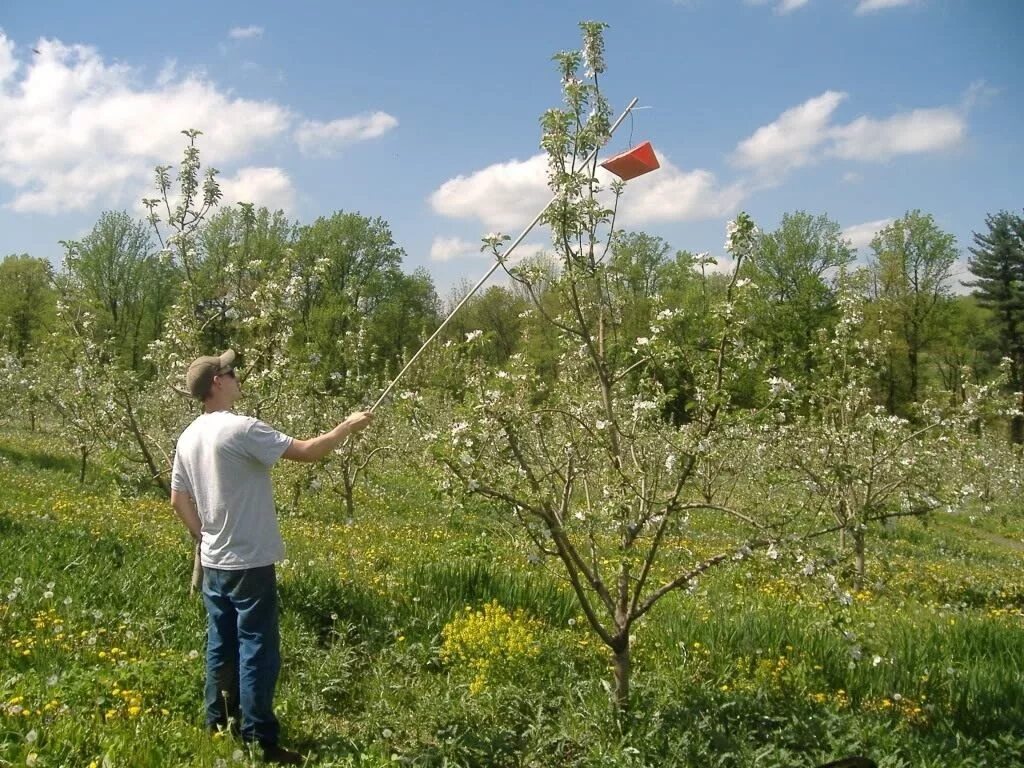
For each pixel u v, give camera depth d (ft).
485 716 16.52
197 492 15.03
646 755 15.03
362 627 21.45
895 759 14.99
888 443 33.50
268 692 14.43
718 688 18.75
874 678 20.17
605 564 18.01
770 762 14.87
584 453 17.49
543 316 18.08
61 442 72.59
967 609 34.83
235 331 30.94
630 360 18.56
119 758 12.57
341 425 15.70
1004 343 147.74
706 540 41.09
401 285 155.74
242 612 14.61
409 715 16.53
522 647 18.79
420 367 28.48
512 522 16.87
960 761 15.57
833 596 16.56
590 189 16.92
